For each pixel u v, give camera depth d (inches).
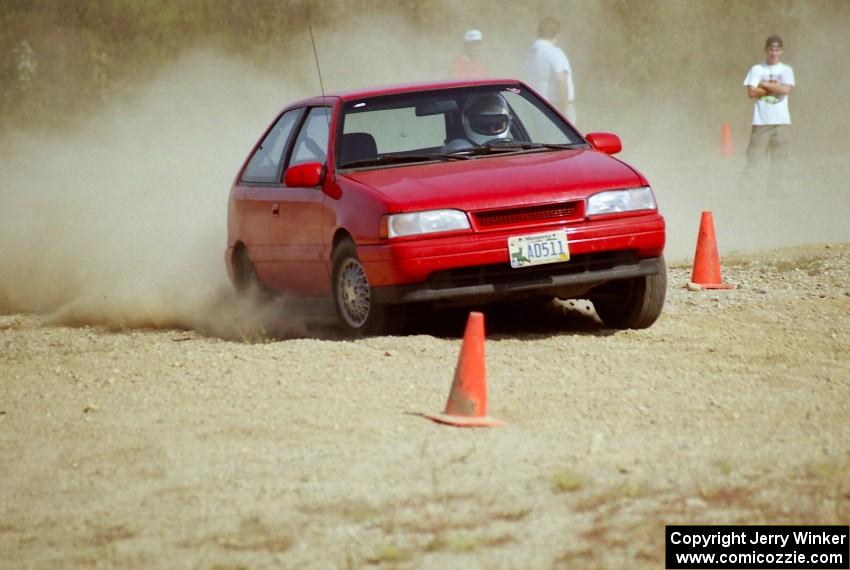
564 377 1149.7
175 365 1273.4
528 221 1284.4
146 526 848.3
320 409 1080.2
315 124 1503.4
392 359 1224.8
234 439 1018.7
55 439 1070.4
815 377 1147.9
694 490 852.0
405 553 767.7
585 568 740.0
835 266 1765.5
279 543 796.0
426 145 1443.2
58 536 846.5
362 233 1300.4
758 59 4719.5
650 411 1042.1
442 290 1270.9
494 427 1004.6
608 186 1311.5
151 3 4830.2
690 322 1413.6
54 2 4761.3
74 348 1510.8
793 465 896.9
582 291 1331.2
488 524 808.3
